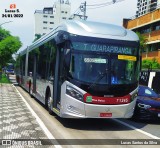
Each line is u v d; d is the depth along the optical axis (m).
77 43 9.86
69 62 9.76
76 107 9.63
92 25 10.42
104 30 10.32
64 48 10.06
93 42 9.97
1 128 9.30
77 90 9.62
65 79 9.87
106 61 9.95
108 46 10.07
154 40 43.78
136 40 10.62
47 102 13.12
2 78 43.12
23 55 25.84
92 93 9.65
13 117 11.37
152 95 13.30
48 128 9.77
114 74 9.94
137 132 10.12
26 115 11.98
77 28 10.13
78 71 9.72
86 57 9.83
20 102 16.33
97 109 9.68
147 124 11.93
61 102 10.16
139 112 11.98
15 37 45.09
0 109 13.30
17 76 32.94
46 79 13.19
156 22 44.59
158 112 11.89
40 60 15.54
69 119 11.67
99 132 9.78
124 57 10.20
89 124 11.04
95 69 9.81
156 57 42.66
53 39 12.20
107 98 9.77
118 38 10.30
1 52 43.62
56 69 11.13
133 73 10.30
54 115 12.41
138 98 12.39
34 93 17.48
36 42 18.09
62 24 11.02
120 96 9.93
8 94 20.86
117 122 11.88
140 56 10.61
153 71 24.20
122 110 9.98
